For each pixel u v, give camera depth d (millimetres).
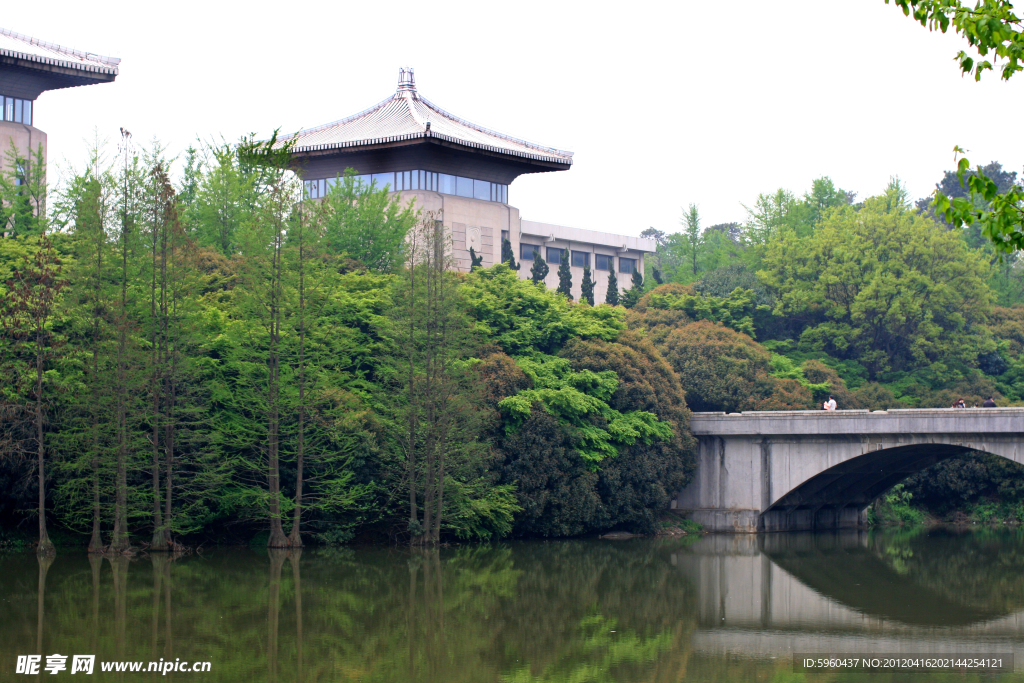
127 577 43062
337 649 31984
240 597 39406
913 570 53250
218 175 65625
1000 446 57531
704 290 98688
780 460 67000
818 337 94938
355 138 82375
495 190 88875
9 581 41750
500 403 57562
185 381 50375
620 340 69125
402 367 53938
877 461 65500
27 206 64125
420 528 54625
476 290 65500
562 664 31172
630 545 60469
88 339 49531
